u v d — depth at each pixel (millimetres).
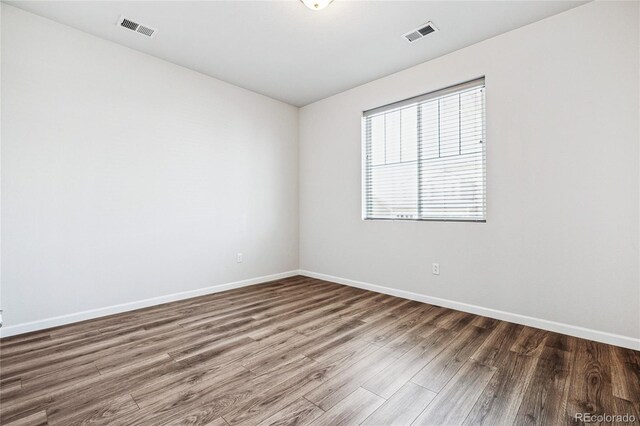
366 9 2365
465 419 1407
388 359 1978
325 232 4297
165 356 2020
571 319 2350
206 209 3584
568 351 2074
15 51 2375
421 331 2445
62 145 2592
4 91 2332
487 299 2789
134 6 2350
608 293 2199
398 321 2676
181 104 3357
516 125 2609
